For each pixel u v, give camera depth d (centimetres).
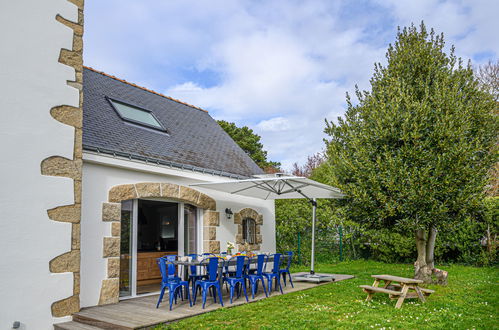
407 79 1128
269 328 682
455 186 986
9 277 705
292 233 1888
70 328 728
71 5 879
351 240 2027
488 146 1087
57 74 832
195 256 1067
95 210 932
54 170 798
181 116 1623
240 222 1436
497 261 1591
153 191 1084
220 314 796
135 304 909
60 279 779
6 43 755
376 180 1027
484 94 1116
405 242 1736
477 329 670
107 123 1137
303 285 1177
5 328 690
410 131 1023
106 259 939
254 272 1193
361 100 1180
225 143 1681
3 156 724
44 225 767
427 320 730
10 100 747
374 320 730
